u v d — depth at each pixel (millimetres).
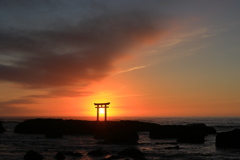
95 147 34344
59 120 64812
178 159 25000
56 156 24969
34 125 61500
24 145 36062
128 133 40062
